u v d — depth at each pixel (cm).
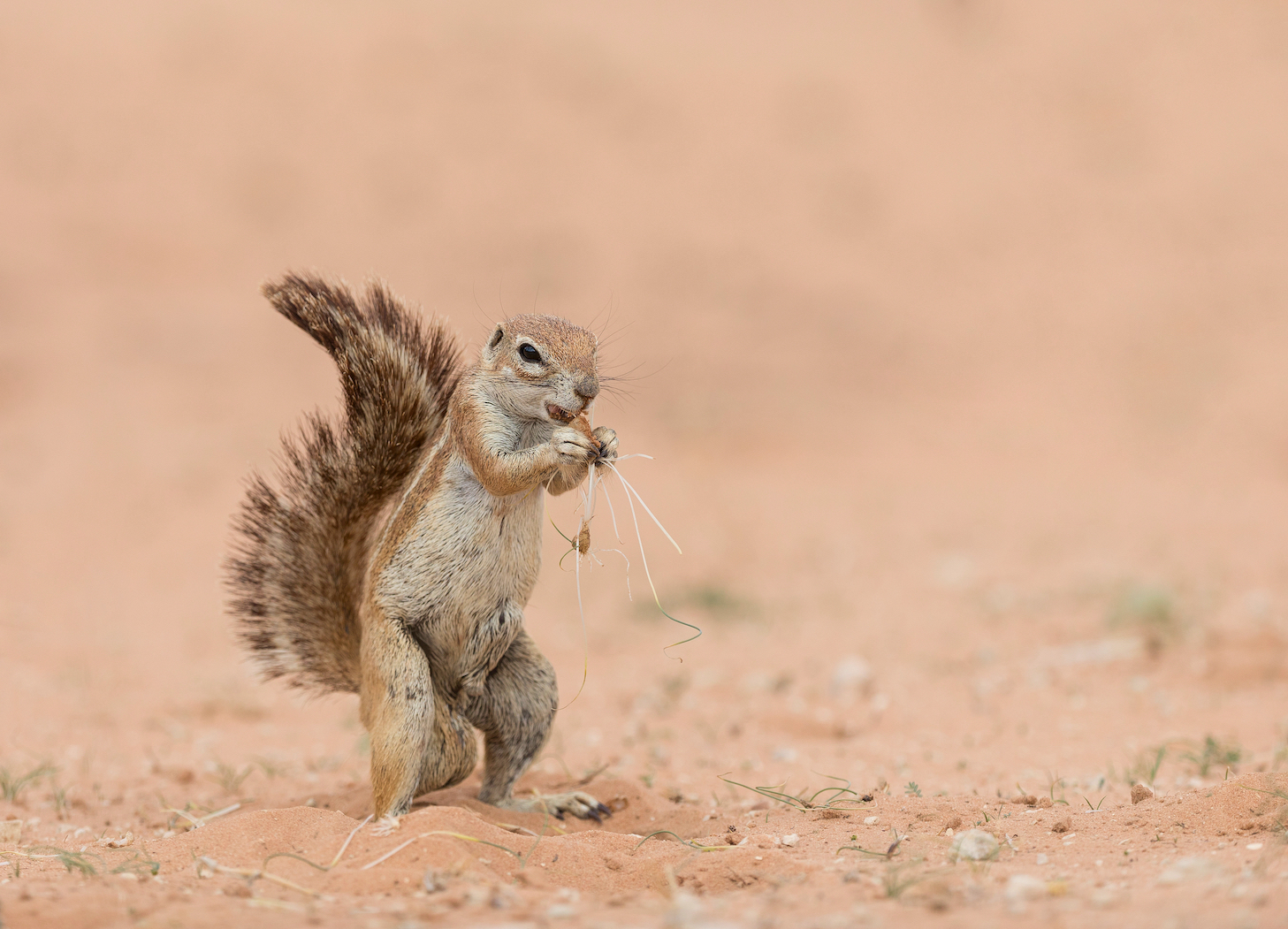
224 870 646
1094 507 2477
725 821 821
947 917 528
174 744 1191
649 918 541
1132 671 1359
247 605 862
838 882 609
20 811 918
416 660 768
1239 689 1261
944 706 1272
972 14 5669
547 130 4700
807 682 1421
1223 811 697
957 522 2412
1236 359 3406
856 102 5047
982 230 4312
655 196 4441
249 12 5034
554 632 1772
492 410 770
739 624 1781
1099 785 908
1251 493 2511
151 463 2658
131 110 4456
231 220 4053
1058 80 5125
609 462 754
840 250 4234
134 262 3803
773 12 5984
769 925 515
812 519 2456
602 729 1236
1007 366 3550
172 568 2119
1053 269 4081
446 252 4012
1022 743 1100
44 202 4003
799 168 4647
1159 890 557
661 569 2138
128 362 3278
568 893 615
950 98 5100
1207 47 5194
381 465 831
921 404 3322
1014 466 2866
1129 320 3731
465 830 695
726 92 5047
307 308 805
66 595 1955
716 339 3644
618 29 5481
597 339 894
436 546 769
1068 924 502
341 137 4500
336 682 871
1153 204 4362
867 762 1048
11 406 3028
